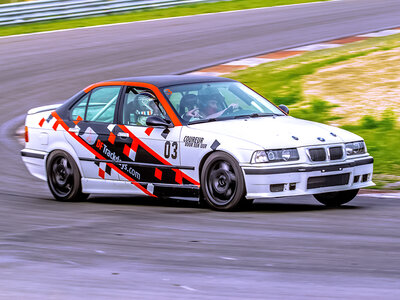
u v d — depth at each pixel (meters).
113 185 16.48
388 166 20.48
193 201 16.75
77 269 10.38
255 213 14.68
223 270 10.17
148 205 16.38
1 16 48.06
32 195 18.00
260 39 41.69
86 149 16.84
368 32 41.72
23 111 29.95
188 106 15.86
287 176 14.33
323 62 34.25
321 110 26.80
